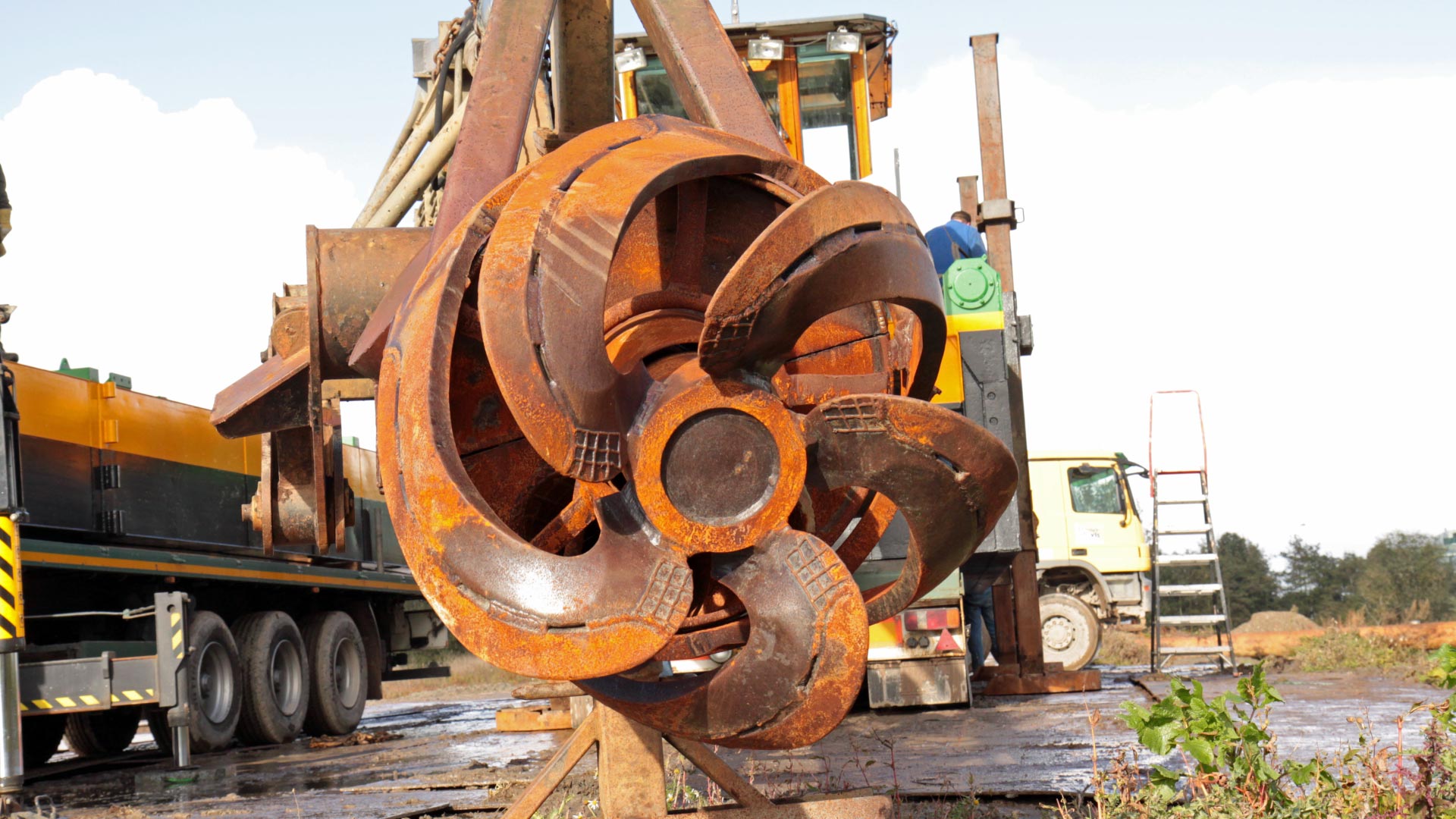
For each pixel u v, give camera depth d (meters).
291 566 12.64
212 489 11.69
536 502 3.32
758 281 2.61
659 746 3.89
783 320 2.68
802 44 10.91
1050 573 18.73
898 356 3.44
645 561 2.73
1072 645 17.31
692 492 2.73
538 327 2.74
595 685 3.13
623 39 10.66
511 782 6.58
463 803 6.04
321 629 13.19
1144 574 19.39
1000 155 12.11
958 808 4.80
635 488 2.71
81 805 7.20
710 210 3.40
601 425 2.73
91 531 10.20
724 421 2.75
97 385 10.42
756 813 3.87
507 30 3.80
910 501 2.95
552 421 2.71
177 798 7.33
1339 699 9.95
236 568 11.77
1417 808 4.19
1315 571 44.94
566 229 2.81
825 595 2.82
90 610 10.87
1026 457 11.55
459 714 15.50
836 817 3.90
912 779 5.79
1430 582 41.12
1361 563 44.53
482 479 3.26
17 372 9.59
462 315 3.14
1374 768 4.38
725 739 3.04
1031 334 10.80
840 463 2.88
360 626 14.51
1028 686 11.69
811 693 2.86
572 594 2.70
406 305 3.06
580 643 2.69
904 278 2.84
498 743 9.84
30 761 11.56
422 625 15.77
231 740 11.23
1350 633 15.56
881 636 9.85
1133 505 18.94
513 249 2.80
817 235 2.66
